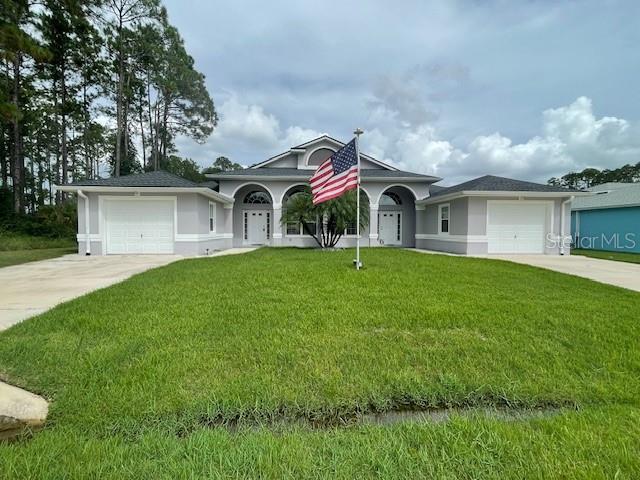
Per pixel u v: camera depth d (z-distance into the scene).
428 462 1.98
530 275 8.38
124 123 30.14
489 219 15.20
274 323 4.41
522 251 15.37
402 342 3.85
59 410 2.53
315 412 2.66
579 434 2.26
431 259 11.39
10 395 2.66
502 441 2.18
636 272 9.64
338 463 1.97
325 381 3.01
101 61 25.97
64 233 21.44
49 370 3.09
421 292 6.11
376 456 2.04
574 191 14.96
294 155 20.88
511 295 6.00
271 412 2.62
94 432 2.33
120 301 5.43
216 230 17.08
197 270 8.70
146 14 26.19
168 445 2.14
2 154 29.23
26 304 5.47
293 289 6.32
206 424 2.49
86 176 33.31
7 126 25.31
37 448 2.09
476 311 4.93
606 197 21.36
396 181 19.17
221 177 18.20
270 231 20.08
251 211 20.00
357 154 9.23
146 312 4.81
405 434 2.31
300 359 3.40
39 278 8.07
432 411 2.75
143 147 34.06
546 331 4.21
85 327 4.17
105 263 11.18
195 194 14.11
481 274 8.24
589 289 6.80
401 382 3.02
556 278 8.04
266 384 2.93
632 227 18.62
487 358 3.50
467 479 1.84
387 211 20.67
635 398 2.84
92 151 35.00
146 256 13.45
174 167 36.69
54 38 22.48
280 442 2.21
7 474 1.85
